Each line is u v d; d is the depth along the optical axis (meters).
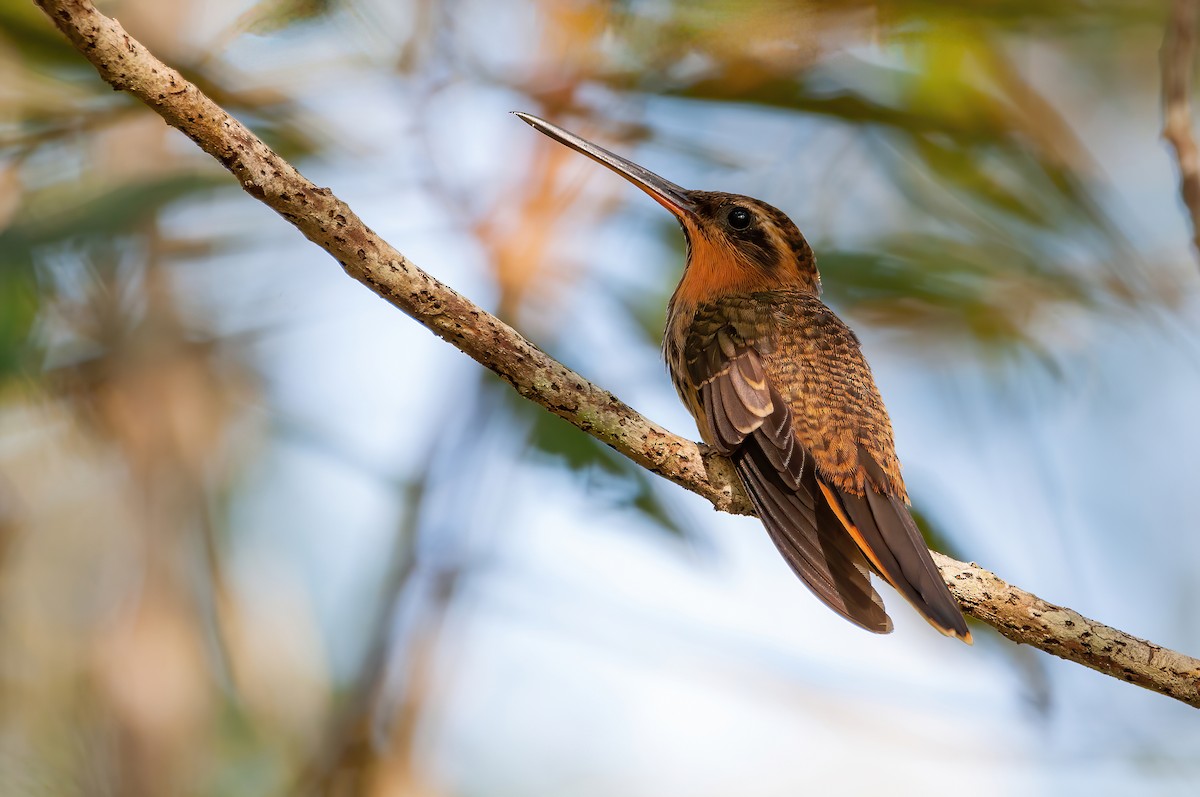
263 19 9.68
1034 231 12.39
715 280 10.11
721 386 8.95
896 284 11.88
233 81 10.62
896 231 12.62
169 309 11.82
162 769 11.18
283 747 12.35
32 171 10.89
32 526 12.61
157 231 11.27
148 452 11.77
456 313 7.17
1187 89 8.41
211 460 12.19
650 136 11.29
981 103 11.77
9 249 10.01
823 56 10.31
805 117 11.34
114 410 11.78
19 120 10.54
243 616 12.29
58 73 10.59
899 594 7.58
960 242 12.47
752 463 8.34
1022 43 13.84
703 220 10.23
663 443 7.82
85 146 11.01
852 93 11.27
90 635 12.26
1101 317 12.58
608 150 10.80
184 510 11.84
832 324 9.33
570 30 10.87
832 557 8.06
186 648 11.52
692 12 9.91
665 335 10.26
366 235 6.96
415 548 11.64
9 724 11.81
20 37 10.34
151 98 6.46
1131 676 7.21
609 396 7.64
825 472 8.41
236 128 6.63
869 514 8.23
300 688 12.70
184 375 11.89
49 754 11.60
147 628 11.45
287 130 10.68
